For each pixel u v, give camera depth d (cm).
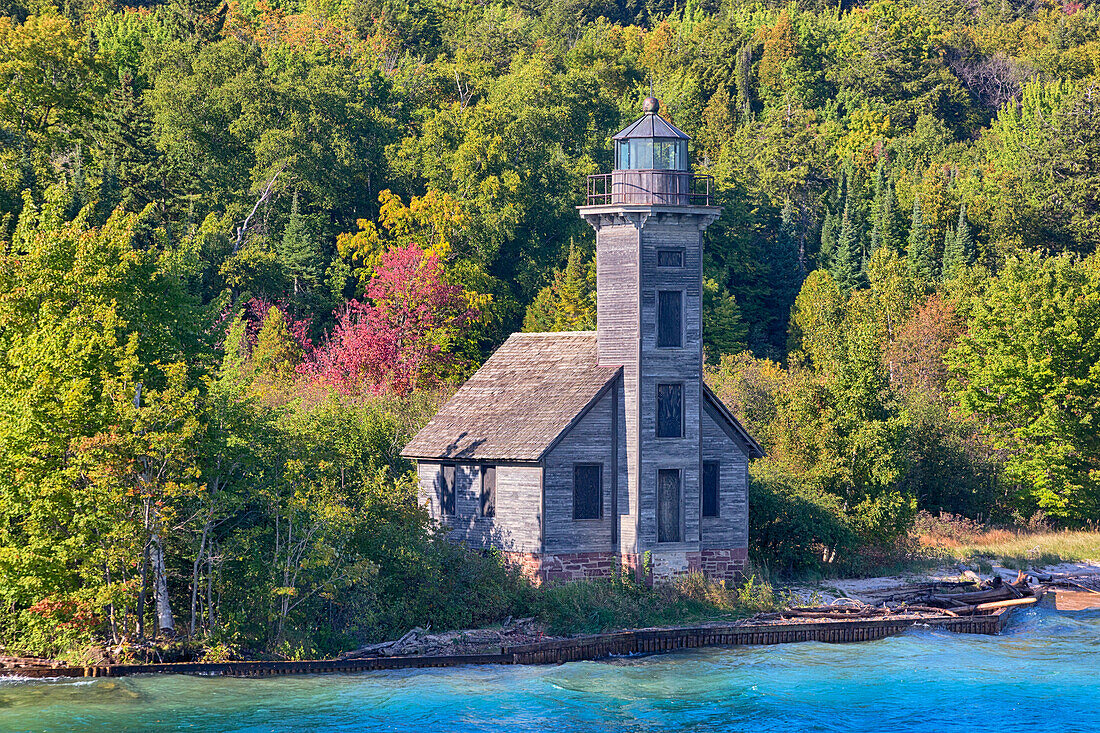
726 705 14200
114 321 15350
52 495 14800
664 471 18600
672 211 18438
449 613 16775
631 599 17688
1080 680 15300
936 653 16662
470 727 13238
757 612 17962
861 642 17350
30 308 16138
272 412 17300
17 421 15000
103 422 15025
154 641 15150
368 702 14012
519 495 18362
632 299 18550
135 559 14762
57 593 15050
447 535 19325
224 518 15450
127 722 13088
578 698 14375
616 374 18538
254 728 13038
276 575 15475
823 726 13475
